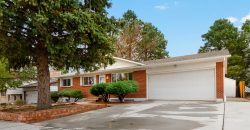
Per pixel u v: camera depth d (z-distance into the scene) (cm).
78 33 1399
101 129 1078
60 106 1711
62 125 1208
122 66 2733
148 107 1747
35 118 1373
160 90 2439
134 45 5609
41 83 1547
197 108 1588
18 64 1748
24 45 1462
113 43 1574
